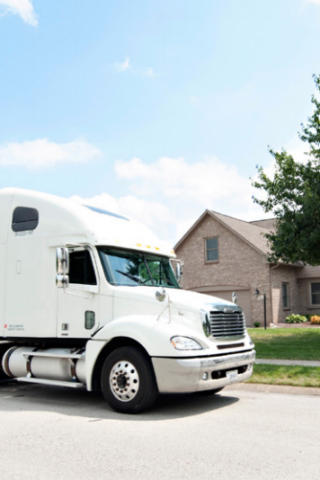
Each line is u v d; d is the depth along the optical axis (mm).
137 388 6566
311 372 9297
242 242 25891
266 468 4340
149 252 8406
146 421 6246
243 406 7148
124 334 6727
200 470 4312
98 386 7277
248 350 7562
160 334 6480
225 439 5297
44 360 8031
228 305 7527
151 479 4113
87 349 7105
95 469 4383
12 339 8633
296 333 18047
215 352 6727
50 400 8039
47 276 8109
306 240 14523
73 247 7918
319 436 5387
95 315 7520
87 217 7945
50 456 4781
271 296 24641
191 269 27656
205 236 27344
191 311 6887
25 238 8477
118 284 7562
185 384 6332
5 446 5148
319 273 26781
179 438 5375
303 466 4383
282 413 6617
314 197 14430
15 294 8469
